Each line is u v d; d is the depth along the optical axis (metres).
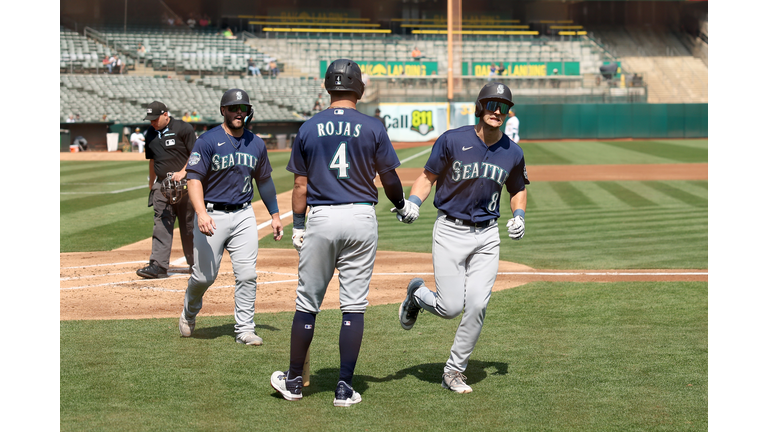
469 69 154.12
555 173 77.88
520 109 140.62
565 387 15.73
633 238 39.31
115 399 14.74
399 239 40.47
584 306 23.59
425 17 182.50
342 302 14.81
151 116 26.73
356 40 165.50
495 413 14.16
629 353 18.30
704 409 14.37
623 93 148.00
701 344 19.05
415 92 140.50
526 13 188.00
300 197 14.82
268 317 22.17
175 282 27.48
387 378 16.39
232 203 18.92
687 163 89.62
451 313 15.48
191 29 162.38
